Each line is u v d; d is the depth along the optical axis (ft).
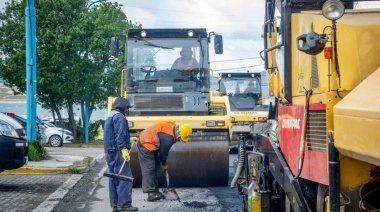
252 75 88.17
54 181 47.57
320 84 17.54
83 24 118.93
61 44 117.50
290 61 21.03
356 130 14.14
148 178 36.63
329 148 15.80
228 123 42.22
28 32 74.74
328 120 16.21
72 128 127.34
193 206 34.32
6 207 33.88
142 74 46.26
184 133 36.52
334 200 15.69
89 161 61.82
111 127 32.09
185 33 46.68
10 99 274.57
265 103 75.87
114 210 32.14
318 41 16.42
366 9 19.29
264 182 24.35
